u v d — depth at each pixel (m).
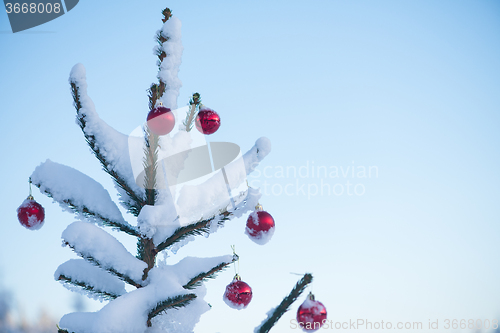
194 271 1.76
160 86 1.84
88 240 1.56
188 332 1.72
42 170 1.66
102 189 1.79
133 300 1.51
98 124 1.68
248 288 1.77
